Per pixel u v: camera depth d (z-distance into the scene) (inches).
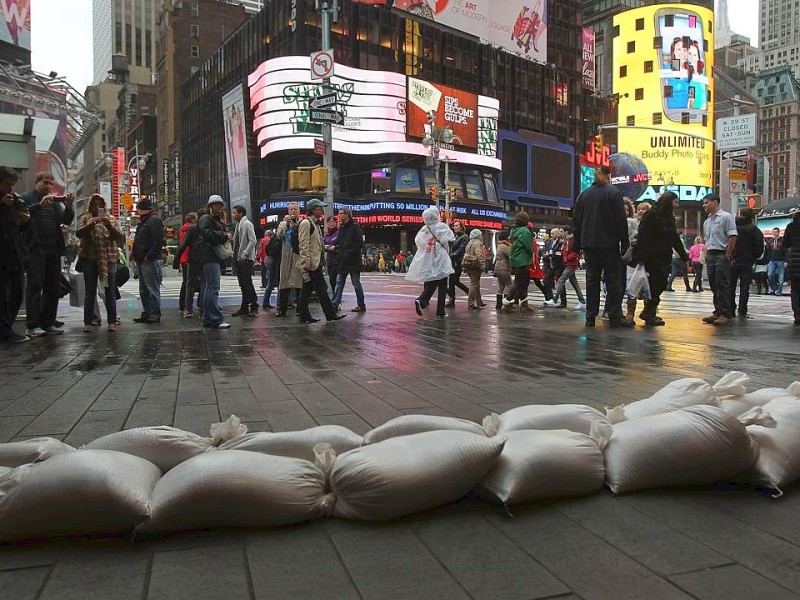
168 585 71.6
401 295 660.1
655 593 69.9
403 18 2242.9
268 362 227.6
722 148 756.6
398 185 2101.4
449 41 2390.5
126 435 96.6
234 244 418.9
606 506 94.7
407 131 2096.5
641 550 80.7
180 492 81.1
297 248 384.2
